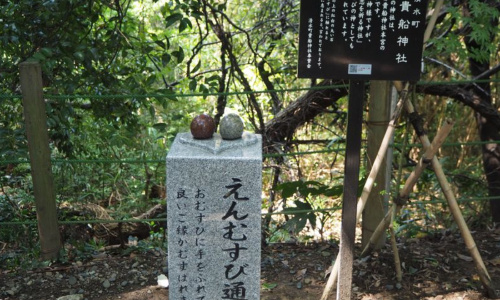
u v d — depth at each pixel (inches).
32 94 121.9
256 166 98.3
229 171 98.5
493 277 128.3
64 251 141.5
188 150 101.6
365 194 113.1
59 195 179.2
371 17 97.7
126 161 129.4
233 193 99.9
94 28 163.5
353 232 109.0
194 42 228.8
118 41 152.8
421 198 234.5
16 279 131.0
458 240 150.8
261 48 207.9
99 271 135.2
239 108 220.8
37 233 153.6
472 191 218.5
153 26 215.3
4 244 154.3
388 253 139.2
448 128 102.4
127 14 181.8
